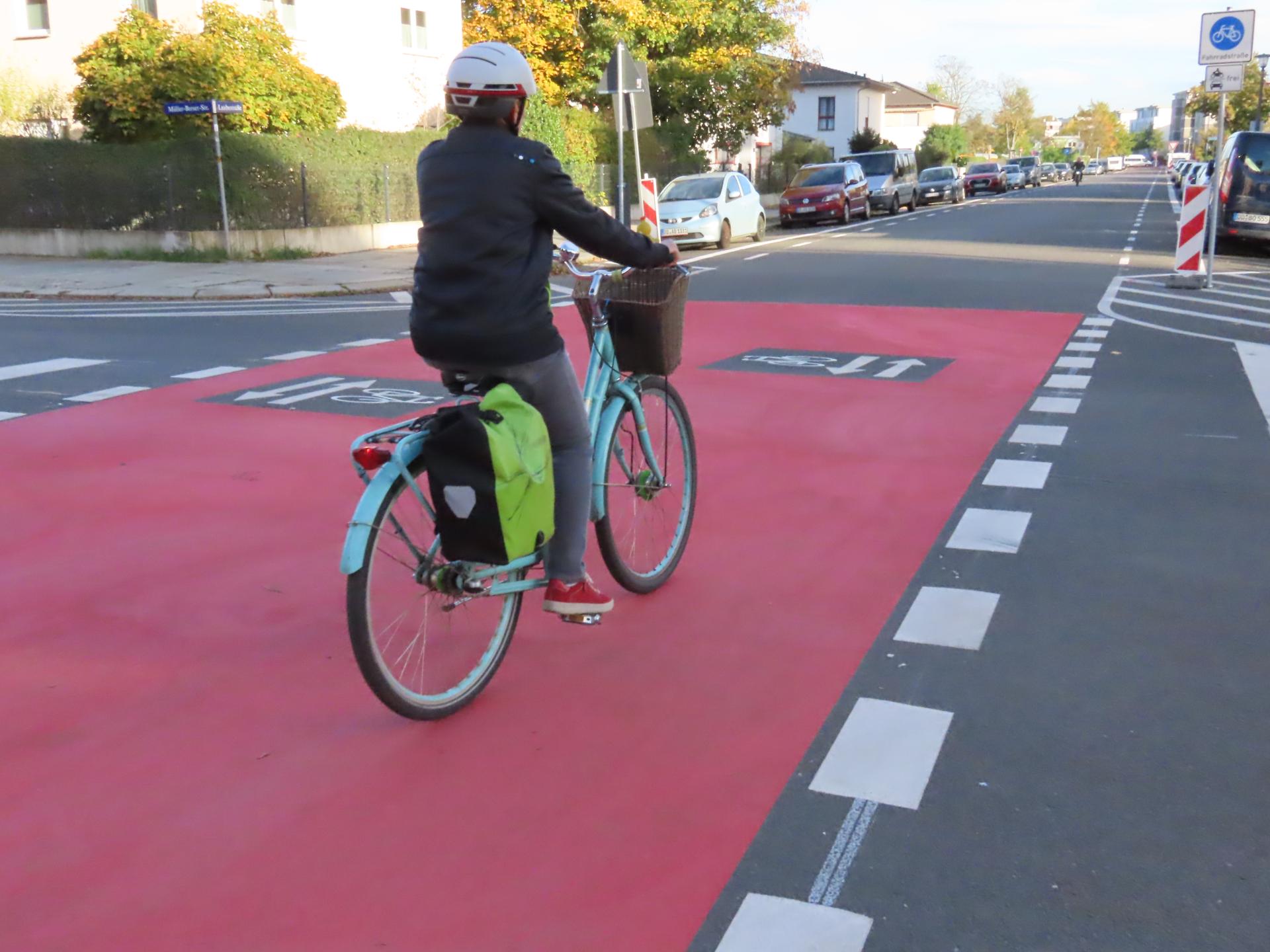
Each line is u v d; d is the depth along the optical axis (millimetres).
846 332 12148
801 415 8172
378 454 3555
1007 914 2797
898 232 29406
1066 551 5332
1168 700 3891
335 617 4688
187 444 7492
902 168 42281
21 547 5555
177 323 13469
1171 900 2850
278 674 4172
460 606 3865
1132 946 2684
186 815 3273
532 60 32719
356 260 21375
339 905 2861
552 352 3762
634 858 3039
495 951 2682
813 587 4938
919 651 4293
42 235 21719
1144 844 3080
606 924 2771
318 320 13781
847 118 79062
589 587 4105
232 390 9234
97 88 21875
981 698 3910
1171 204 44719
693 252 24172
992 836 3117
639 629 4527
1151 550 5332
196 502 6246
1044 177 93000
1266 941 2701
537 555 3963
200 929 2781
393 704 3635
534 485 3727
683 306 4434
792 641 4391
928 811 3242
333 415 8320
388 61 29031
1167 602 4719
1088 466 6746
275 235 21828
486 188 3545
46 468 6953
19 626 4621
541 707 3891
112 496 6379
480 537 3625
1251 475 6520
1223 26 15086
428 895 2896
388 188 24406
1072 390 8914
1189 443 7250
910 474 6645
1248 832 3135
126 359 10711
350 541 3510
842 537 5566
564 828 3186
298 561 5332
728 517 5906
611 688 4031
